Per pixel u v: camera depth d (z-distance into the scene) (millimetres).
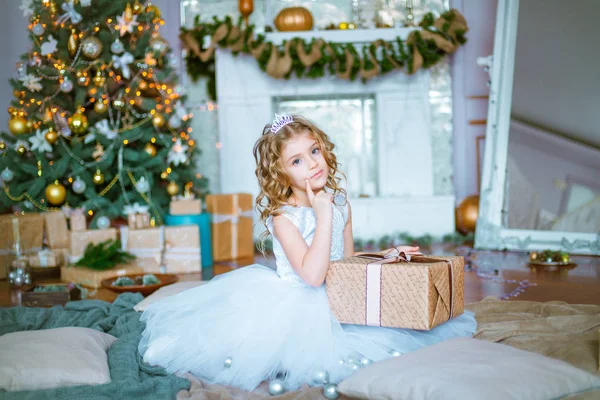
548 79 3840
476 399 1189
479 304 2336
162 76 4152
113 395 1507
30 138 3801
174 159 4184
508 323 1949
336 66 4789
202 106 5109
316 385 1593
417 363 1379
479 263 3523
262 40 4773
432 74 5043
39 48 3973
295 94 5016
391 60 4805
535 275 3137
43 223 3738
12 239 3654
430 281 1594
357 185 5156
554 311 2160
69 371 1562
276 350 1640
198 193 4672
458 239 4656
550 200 3834
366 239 4926
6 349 1617
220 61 4969
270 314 1695
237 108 5004
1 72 4891
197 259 3752
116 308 2439
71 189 4070
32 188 3859
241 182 5016
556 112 3799
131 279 3062
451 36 4766
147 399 1507
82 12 3941
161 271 3701
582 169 3691
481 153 5102
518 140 3994
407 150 5039
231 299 1775
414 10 5156
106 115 4180
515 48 4027
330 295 1693
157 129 4195
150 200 4090
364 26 5172
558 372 1351
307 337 1638
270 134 1795
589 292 2689
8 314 2430
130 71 4113
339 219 1847
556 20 3803
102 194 4035
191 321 1793
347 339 1669
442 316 1678
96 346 1770
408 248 1824
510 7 4047
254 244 4895
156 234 3689
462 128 5098
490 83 4137
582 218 3695
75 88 3967
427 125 5023
